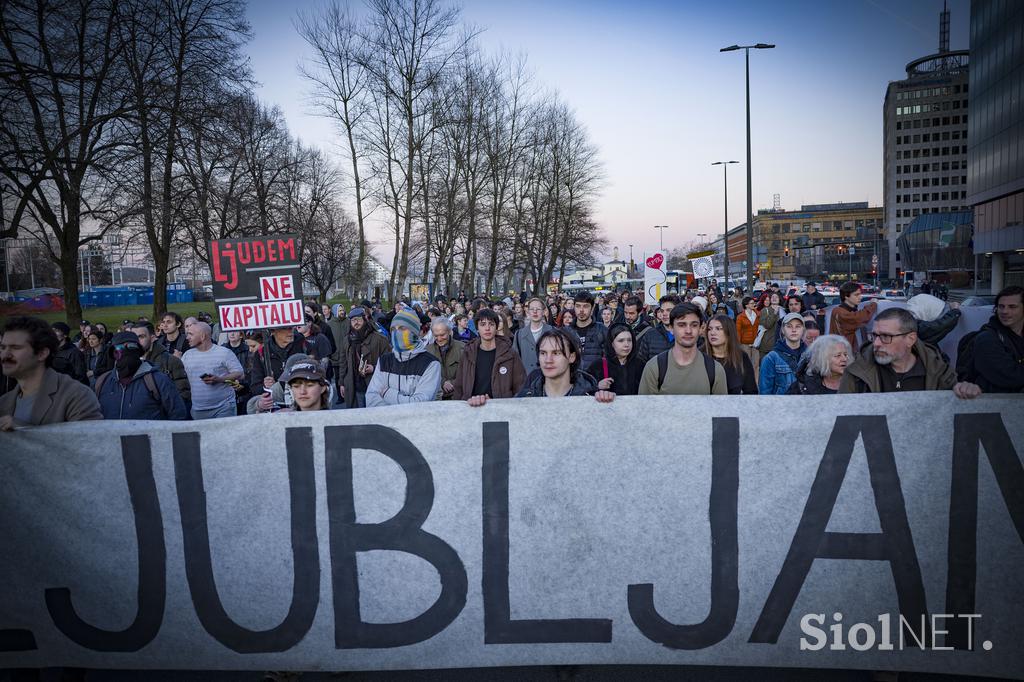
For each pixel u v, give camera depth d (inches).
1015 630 116.9
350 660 123.9
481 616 123.5
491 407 121.9
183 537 122.9
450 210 1334.9
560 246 1872.5
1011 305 155.9
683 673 125.5
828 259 4426.7
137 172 786.8
